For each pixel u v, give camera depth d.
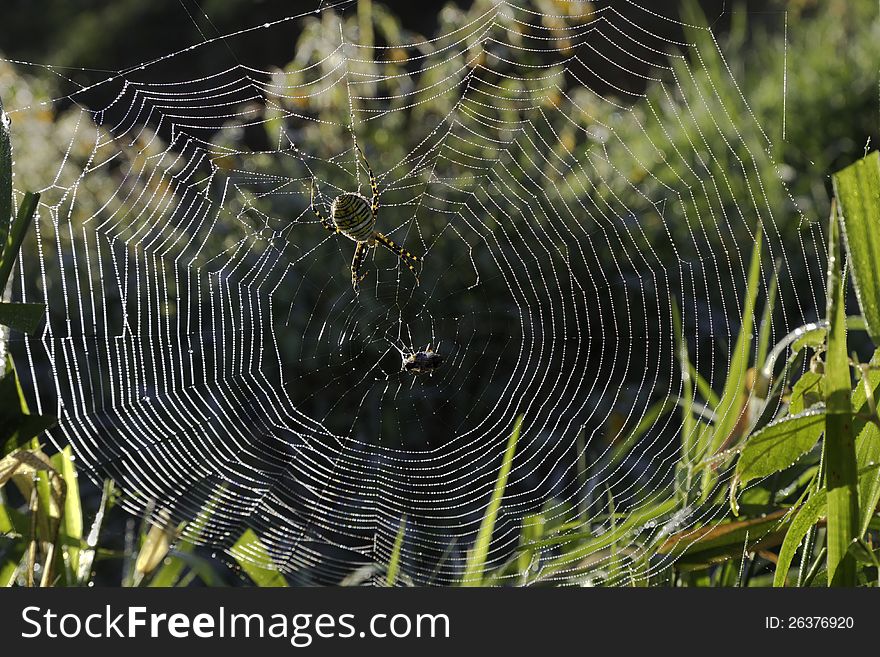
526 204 7.46
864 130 8.70
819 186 7.64
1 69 8.30
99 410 5.55
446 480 5.68
